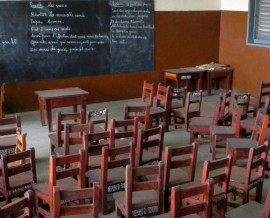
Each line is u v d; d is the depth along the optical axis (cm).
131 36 840
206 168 315
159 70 884
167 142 587
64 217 298
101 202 377
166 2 863
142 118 547
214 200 328
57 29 766
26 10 734
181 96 647
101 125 644
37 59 759
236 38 895
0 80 736
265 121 436
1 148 451
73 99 645
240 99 593
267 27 793
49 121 634
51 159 321
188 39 904
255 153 352
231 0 895
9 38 729
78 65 799
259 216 304
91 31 797
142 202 319
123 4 818
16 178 367
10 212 234
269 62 823
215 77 903
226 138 498
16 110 757
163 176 315
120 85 848
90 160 403
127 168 302
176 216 264
